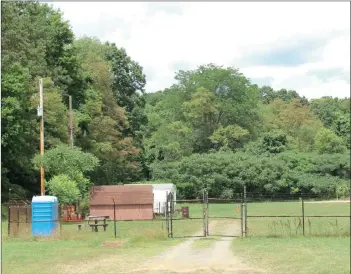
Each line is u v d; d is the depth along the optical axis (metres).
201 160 77.38
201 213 49.47
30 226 27.58
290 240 22.30
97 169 63.88
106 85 71.50
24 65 49.50
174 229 31.06
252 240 22.89
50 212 26.88
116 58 83.75
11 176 52.00
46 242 23.22
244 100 94.88
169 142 89.25
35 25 54.88
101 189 46.75
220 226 33.91
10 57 47.22
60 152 43.44
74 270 15.70
